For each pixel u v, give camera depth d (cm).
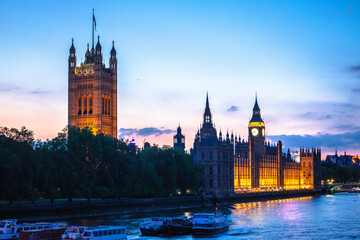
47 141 18788
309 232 15900
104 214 18875
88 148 19575
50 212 16912
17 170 15862
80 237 12238
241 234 15400
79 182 18400
